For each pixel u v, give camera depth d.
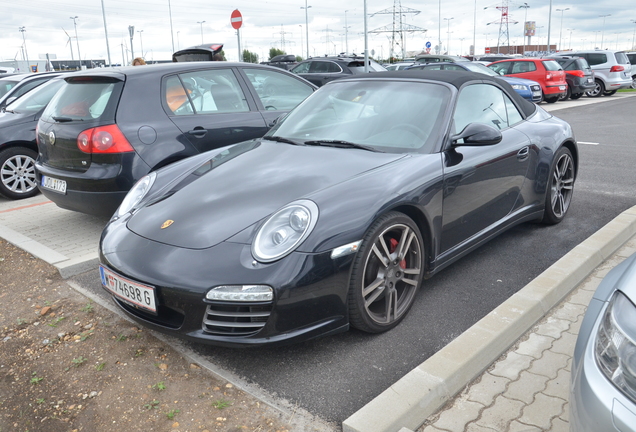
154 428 2.16
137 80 4.39
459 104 3.42
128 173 4.15
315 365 2.56
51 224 5.07
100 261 2.78
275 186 2.79
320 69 15.88
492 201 3.53
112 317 3.14
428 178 2.91
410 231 2.82
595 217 4.69
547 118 4.44
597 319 1.58
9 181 6.16
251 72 5.23
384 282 2.73
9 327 3.11
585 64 19.06
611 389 1.36
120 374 2.56
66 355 2.77
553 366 2.47
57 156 4.43
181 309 2.41
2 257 4.21
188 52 8.48
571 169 4.51
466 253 3.37
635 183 5.86
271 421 2.17
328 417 2.19
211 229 2.55
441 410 2.20
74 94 4.55
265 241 2.42
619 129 10.45
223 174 3.07
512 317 2.75
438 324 2.92
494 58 29.66
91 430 2.18
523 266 3.67
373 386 2.38
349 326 2.70
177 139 4.42
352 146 3.23
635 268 1.63
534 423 2.09
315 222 2.45
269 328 2.35
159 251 2.54
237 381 2.45
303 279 2.36
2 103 7.23
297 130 3.60
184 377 2.51
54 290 3.59
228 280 2.32
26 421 2.27
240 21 11.55
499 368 2.48
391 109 3.43
